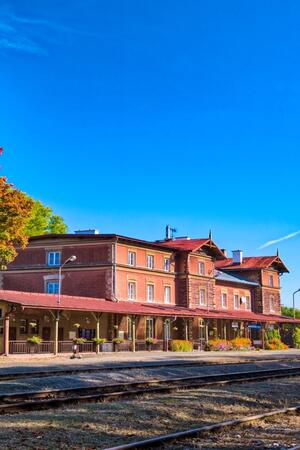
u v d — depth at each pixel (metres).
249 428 11.56
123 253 49.31
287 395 17.06
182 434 10.36
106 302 45.16
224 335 60.19
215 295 60.66
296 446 9.60
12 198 33.97
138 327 49.00
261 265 69.06
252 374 24.88
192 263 56.62
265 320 61.53
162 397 15.88
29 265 50.75
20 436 10.30
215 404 14.74
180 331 54.09
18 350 37.44
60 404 14.20
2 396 14.93
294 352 53.16
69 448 9.59
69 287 49.03
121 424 11.71
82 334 44.81
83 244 49.19
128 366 27.81
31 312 41.56
